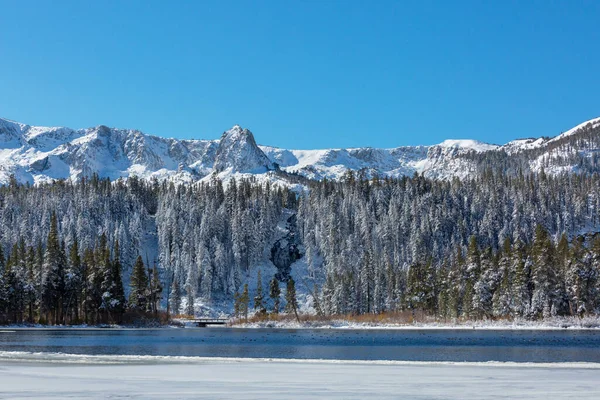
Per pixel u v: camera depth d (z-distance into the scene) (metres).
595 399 31.00
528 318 129.75
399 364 50.75
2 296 127.94
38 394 32.75
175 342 87.19
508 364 49.72
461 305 143.38
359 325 142.38
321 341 90.38
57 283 137.12
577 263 130.25
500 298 135.25
